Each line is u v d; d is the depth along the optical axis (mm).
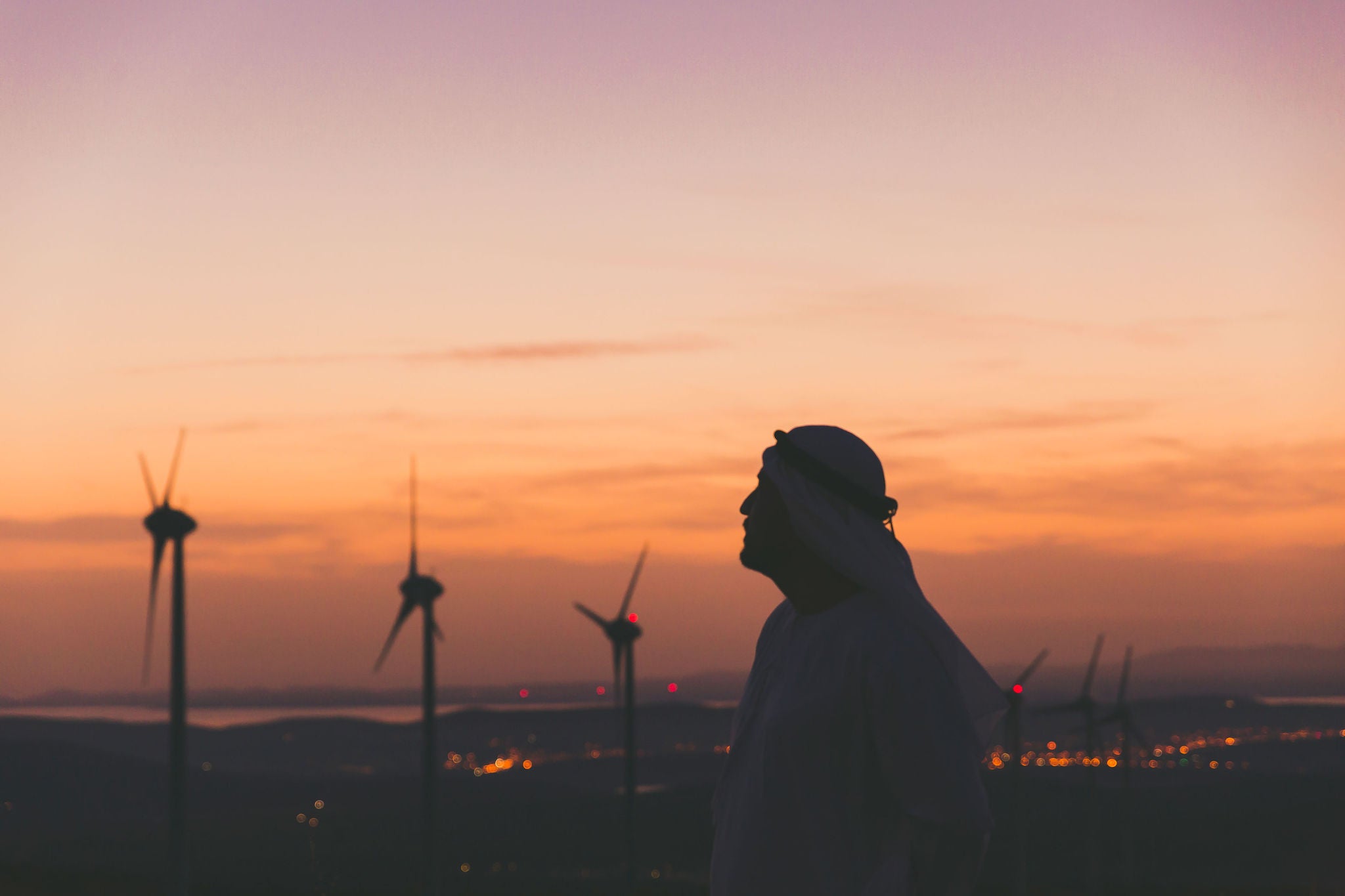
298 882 129375
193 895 76250
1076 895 92188
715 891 3250
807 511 3250
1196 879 145750
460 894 98562
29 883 68188
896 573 3213
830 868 3064
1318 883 139250
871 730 3066
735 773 3355
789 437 3398
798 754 3088
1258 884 140875
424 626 37406
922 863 3033
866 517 3334
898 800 3023
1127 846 90688
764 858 3096
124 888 68688
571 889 103812
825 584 3346
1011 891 84500
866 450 3406
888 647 3066
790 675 3186
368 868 152875
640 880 126500
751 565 3473
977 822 2926
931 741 2961
